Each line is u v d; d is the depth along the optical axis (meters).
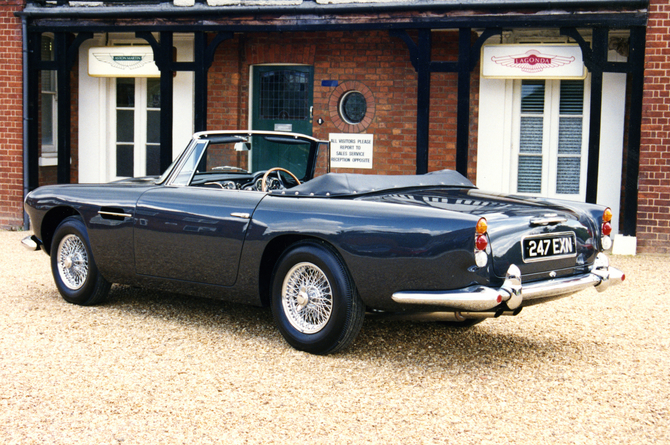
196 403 3.49
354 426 3.23
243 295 4.58
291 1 9.17
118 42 11.39
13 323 4.96
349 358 4.28
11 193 10.50
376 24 8.82
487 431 3.20
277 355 4.31
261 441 3.06
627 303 6.01
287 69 10.72
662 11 8.28
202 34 9.43
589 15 8.23
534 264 3.99
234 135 5.20
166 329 4.87
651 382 3.94
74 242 5.57
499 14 8.43
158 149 11.38
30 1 10.12
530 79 9.71
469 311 3.82
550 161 9.77
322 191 4.37
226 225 4.55
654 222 8.55
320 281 4.29
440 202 4.16
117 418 3.29
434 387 3.79
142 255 5.01
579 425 3.29
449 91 10.07
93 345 4.45
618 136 9.31
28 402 3.46
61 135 10.07
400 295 3.88
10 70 10.32
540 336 4.94
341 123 10.48
